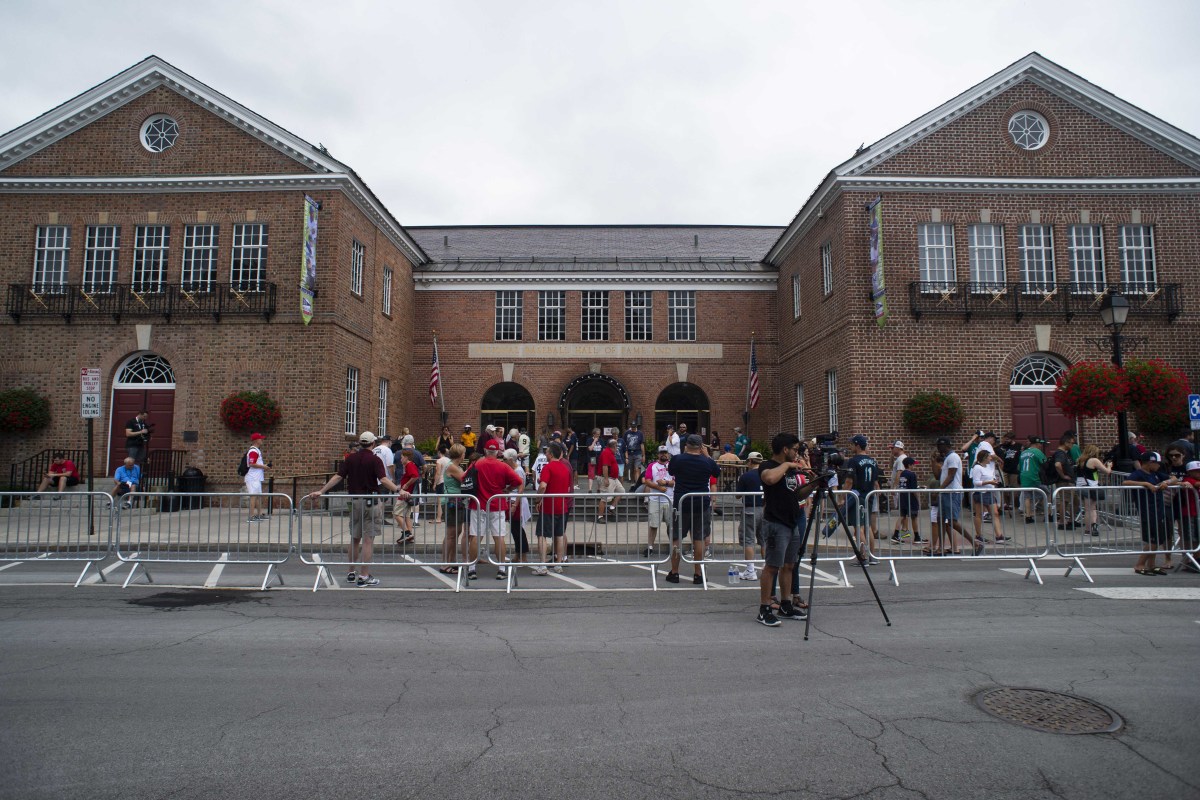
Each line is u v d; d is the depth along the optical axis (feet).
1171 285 63.16
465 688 17.22
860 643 21.12
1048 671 18.25
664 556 31.83
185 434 62.85
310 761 13.15
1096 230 64.95
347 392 67.97
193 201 65.62
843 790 12.01
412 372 86.53
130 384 64.85
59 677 17.93
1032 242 64.64
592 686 17.35
